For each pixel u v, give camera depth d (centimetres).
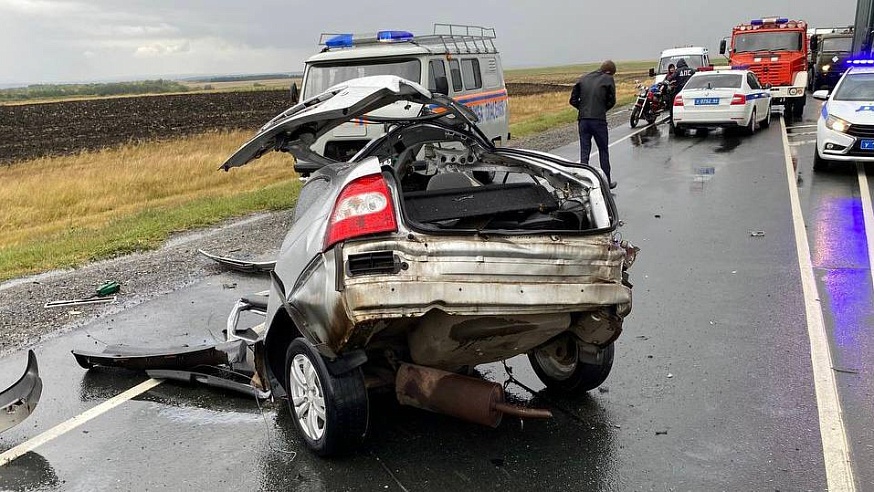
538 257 362
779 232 869
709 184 1218
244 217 1189
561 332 407
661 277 718
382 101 397
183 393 504
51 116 4784
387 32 1215
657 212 1022
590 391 474
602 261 383
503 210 401
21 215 1483
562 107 3538
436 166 479
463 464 389
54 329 649
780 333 555
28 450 427
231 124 3909
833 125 1223
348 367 367
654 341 553
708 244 834
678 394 462
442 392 374
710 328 573
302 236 392
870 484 354
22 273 873
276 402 480
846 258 747
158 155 2253
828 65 3381
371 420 445
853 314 588
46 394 509
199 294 746
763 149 1622
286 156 2242
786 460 379
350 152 1088
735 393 459
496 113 1421
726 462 380
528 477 374
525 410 356
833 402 439
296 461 399
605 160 1234
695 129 2141
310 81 1204
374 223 341
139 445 427
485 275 350
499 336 376
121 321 666
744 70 1961
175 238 1048
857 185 1138
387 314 338
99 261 923
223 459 406
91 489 380
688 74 2414
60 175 1914
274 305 418
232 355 482
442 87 1157
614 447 402
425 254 342
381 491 365
